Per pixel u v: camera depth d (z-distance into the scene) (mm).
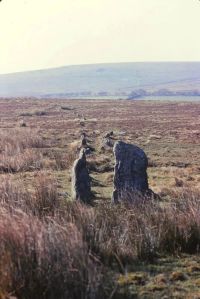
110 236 11312
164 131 53969
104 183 22172
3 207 11648
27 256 8516
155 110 94250
